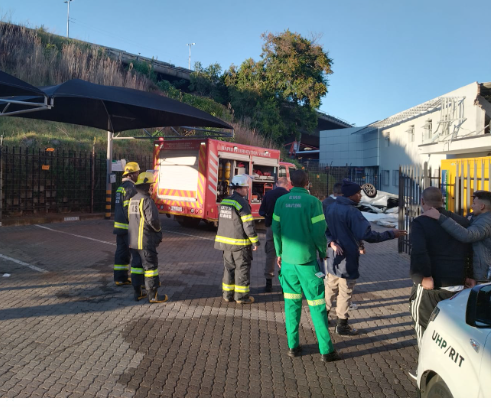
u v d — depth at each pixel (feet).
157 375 12.75
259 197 44.75
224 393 11.83
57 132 58.95
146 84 92.43
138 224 18.85
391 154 101.81
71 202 48.70
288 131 120.98
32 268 24.72
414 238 12.51
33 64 70.85
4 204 42.22
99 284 22.09
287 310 14.40
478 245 12.57
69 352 14.08
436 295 12.45
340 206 16.24
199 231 42.34
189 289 22.03
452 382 7.79
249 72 117.08
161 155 42.11
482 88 61.46
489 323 7.64
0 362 13.15
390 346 15.66
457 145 56.65
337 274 16.37
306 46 116.26
